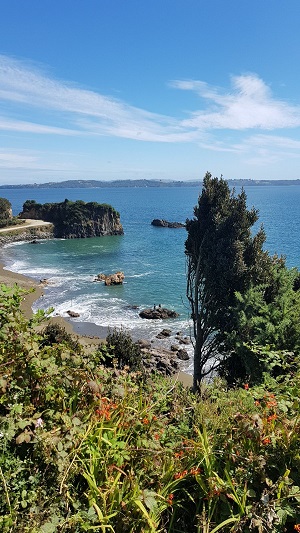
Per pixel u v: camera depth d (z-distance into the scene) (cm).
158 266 6319
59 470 312
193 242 1973
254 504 317
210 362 2645
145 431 390
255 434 350
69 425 351
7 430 332
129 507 310
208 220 1917
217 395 507
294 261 6525
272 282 1700
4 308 450
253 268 1680
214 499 328
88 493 320
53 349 453
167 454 363
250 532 300
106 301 4362
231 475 343
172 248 8231
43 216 10888
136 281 5316
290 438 354
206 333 1817
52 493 317
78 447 337
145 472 348
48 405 399
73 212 10238
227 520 296
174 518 331
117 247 8456
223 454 360
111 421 381
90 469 326
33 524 280
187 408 468
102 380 461
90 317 3803
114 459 341
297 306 1359
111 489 309
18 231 9450
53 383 402
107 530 301
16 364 401
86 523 283
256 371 1202
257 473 337
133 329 3469
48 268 6231
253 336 1334
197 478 327
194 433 408
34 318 472
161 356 2736
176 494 347
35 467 327
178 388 548
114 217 10594
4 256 7288
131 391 465
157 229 12025
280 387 461
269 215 16188
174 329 3481
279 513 302
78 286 5056
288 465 354
